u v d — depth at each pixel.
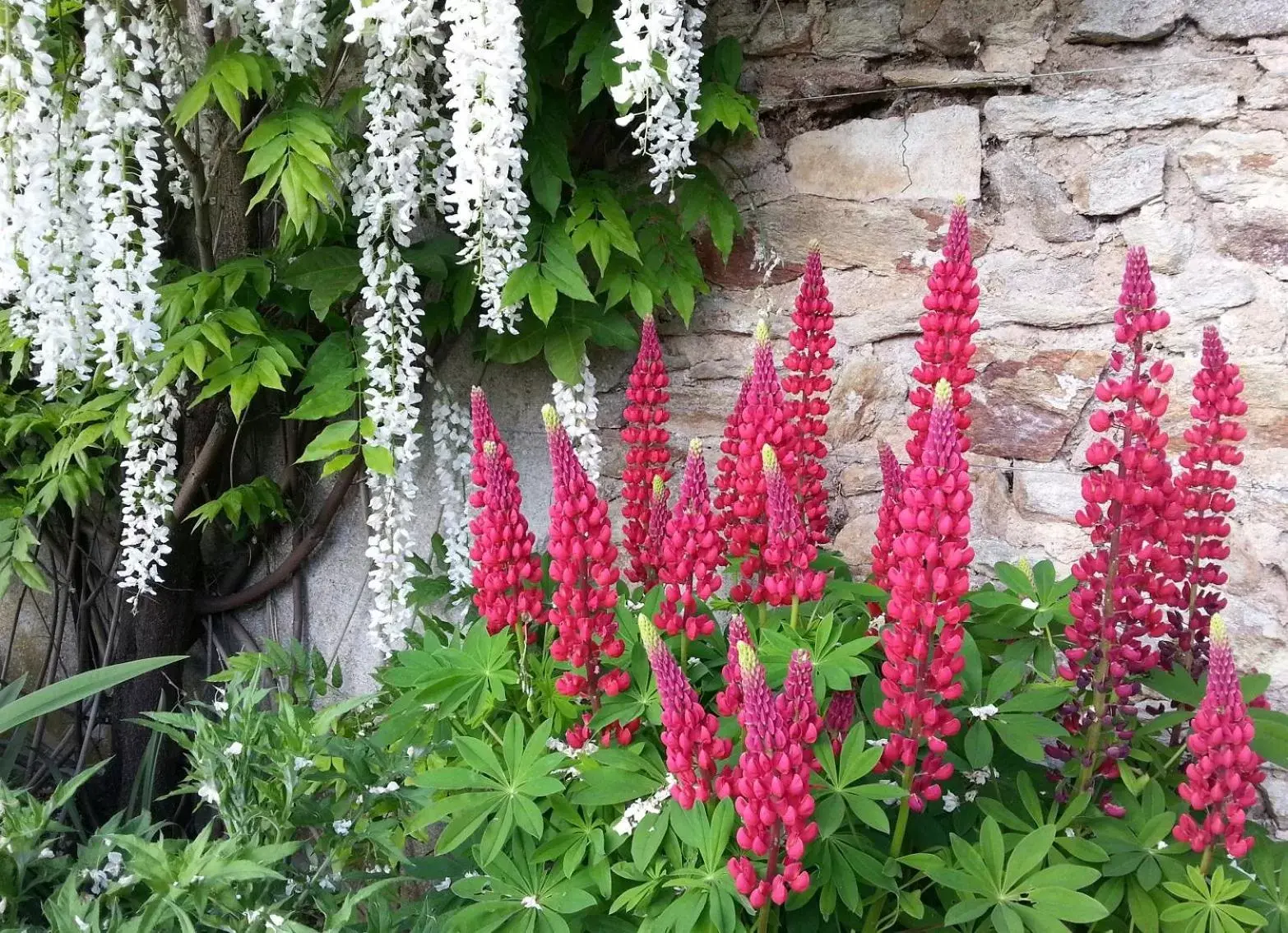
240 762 1.45
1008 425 2.58
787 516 1.58
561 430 1.53
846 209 2.67
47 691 1.43
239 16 2.14
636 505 2.03
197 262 3.01
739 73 2.60
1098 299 2.46
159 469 2.71
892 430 2.72
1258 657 2.34
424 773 1.54
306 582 3.24
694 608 1.66
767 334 1.74
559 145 2.46
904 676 1.38
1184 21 2.30
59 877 1.50
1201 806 1.36
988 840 1.40
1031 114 2.46
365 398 2.36
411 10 1.96
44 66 1.86
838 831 1.50
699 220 2.81
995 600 1.84
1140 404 1.57
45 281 1.97
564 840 1.52
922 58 2.56
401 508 2.67
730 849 1.41
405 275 2.37
